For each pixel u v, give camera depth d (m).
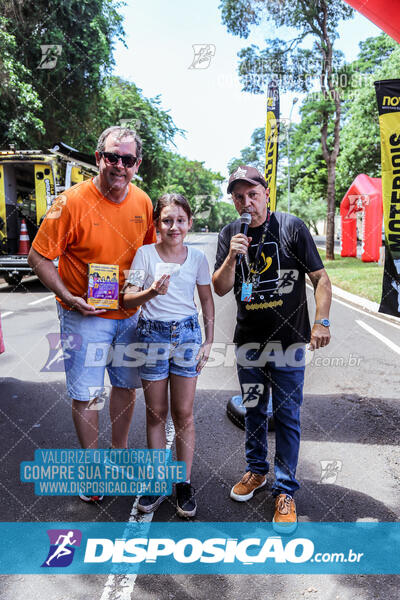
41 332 6.32
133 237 2.56
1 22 10.72
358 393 4.24
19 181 10.90
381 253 13.20
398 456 3.07
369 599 1.89
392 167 4.43
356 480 2.78
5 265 10.19
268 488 2.72
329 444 3.25
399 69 13.10
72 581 1.99
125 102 12.92
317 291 2.36
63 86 12.61
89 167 10.52
